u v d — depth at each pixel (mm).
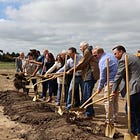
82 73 11648
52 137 8781
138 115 8688
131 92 8500
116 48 9023
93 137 8641
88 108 11422
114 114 10906
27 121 10844
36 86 15781
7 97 14820
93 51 10719
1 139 9000
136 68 8531
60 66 14797
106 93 10305
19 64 18188
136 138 8211
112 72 10242
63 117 10844
